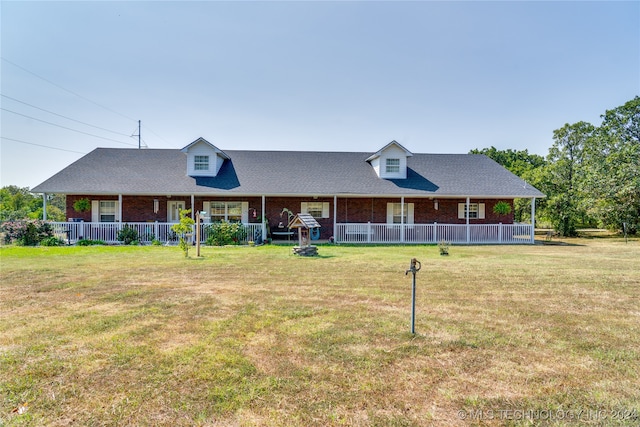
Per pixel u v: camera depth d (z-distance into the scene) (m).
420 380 3.35
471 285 7.64
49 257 11.91
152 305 5.94
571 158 30.25
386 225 18.72
